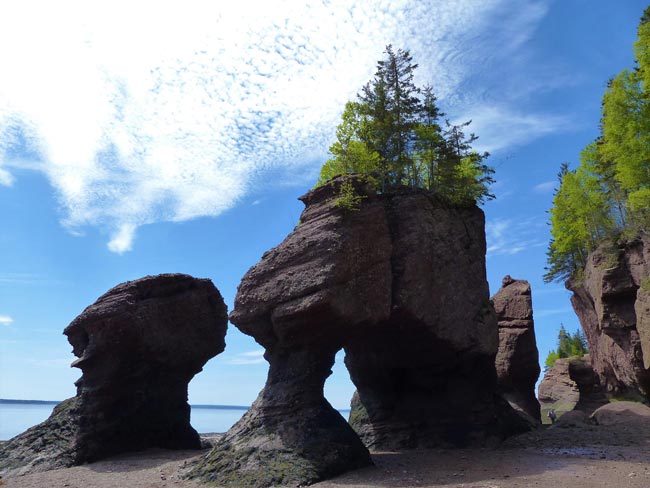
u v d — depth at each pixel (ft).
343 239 73.05
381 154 104.17
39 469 86.28
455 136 121.08
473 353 96.07
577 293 180.86
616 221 162.30
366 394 107.55
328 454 64.85
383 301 77.77
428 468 67.72
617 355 146.82
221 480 62.54
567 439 94.38
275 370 77.05
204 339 116.88
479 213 110.63
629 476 57.52
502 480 57.21
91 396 97.76
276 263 76.74
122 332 99.45
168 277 112.57
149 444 104.99
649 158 125.90
